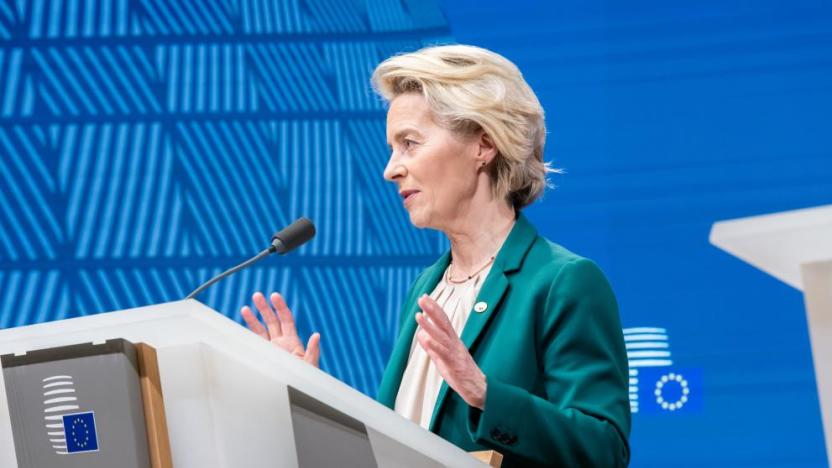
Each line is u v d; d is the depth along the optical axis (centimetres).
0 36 831
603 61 795
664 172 776
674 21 790
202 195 814
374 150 812
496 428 321
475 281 411
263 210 811
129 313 246
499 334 381
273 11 829
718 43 782
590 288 380
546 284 382
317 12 826
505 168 414
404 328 421
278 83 823
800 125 765
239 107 822
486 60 416
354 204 808
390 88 423
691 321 753
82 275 807
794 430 729
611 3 797
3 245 809
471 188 411
